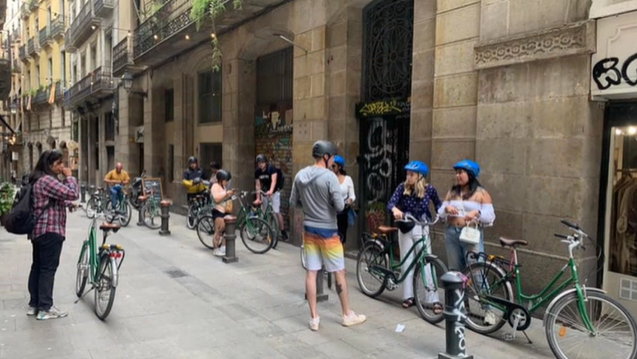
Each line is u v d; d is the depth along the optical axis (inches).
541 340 183.2
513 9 216.1
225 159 481.7
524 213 211.9
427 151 268.5
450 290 153.9
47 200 200.4
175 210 602.9
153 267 299.9
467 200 203.6
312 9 352.5
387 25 316.2
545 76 203.9
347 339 186.5
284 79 427.5
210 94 554.3
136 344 178.1
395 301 233.1
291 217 377.4
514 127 215.3
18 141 1582.2
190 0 515.5
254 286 258.8
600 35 187.2
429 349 177.2
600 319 158.7
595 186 197.8
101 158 952.3
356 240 342.0
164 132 682.2
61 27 1242.6
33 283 205.6
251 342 182.9
